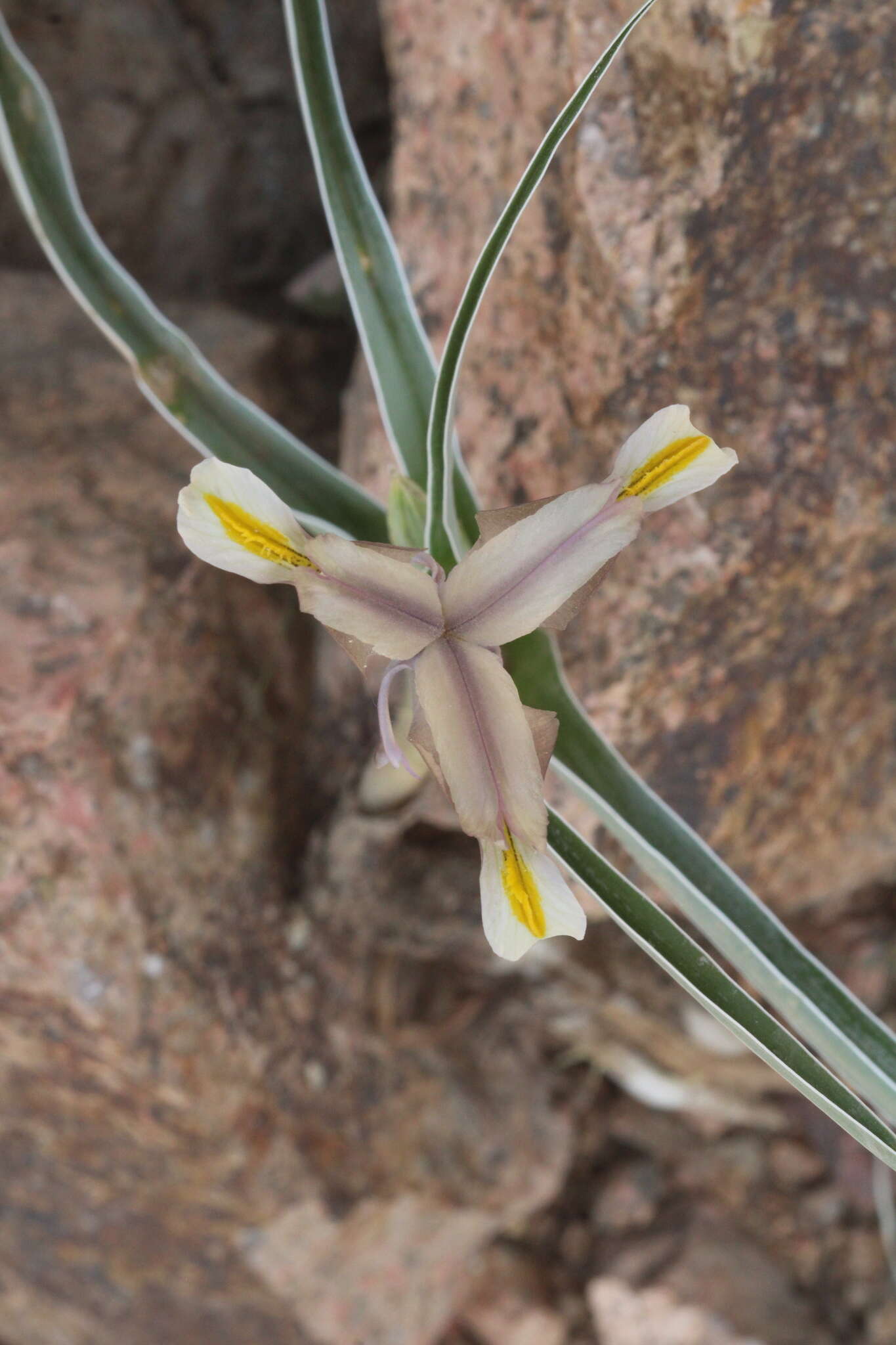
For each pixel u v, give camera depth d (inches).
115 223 27.8
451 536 15.4
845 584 19.1
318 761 22.6
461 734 14.3
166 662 19.6
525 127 18.3
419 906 23.6
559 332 18.6
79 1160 23.0
